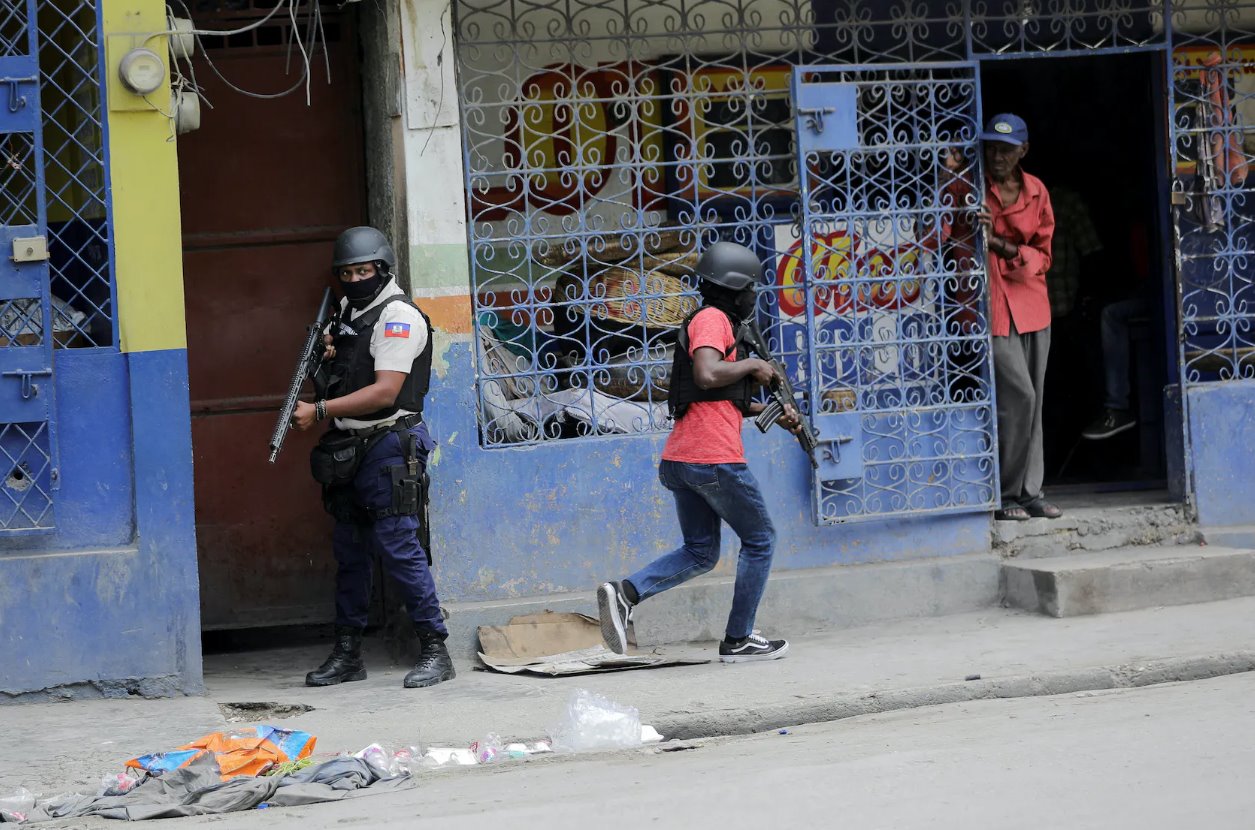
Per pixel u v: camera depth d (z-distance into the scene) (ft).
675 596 55.62
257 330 58.49
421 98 53.78
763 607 56.29
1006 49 60.75
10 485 48.24
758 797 34.86
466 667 53.11
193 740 43.37
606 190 58.44
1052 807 32.96
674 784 36.78
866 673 48.75
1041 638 52.60
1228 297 61.57
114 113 48.42
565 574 55.42
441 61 53.88
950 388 60.08
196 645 49.37
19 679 48.24
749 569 50.72
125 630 48.88
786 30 57.77
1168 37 60.23
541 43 55.88
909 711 45.88
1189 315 61.77
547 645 53.47
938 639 53.57
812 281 56.90
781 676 48.91
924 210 58.03
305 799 37.60
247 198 58.29
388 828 33.88
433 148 53.98
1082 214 69.72
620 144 58.29
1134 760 36.76
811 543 57.62
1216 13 61.93
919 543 58.70
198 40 54.03
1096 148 72.74
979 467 59.06
